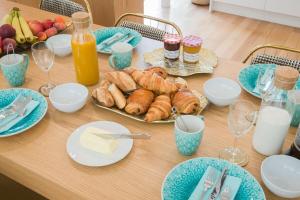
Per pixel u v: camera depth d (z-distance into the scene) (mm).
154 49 1455
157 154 936
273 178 821
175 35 1369
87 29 1137
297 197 805
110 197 807
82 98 1075
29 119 1045
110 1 2777
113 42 1480
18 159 918
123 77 1099
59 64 1380
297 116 1000
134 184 843
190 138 875
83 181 851
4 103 1117
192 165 852
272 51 3152
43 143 973
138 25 1868
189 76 1282
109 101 1062
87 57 1151
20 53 1451
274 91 960
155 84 1057
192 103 1020
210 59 1384
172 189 795
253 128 1031
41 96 1123
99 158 902
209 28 3637
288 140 980
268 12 3727
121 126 1014
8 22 1520
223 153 935
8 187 1212
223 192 784
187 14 3963
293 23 3660
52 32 1513
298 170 831
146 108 1038
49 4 2098
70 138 965
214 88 1162
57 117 1077
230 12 3971
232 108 936
